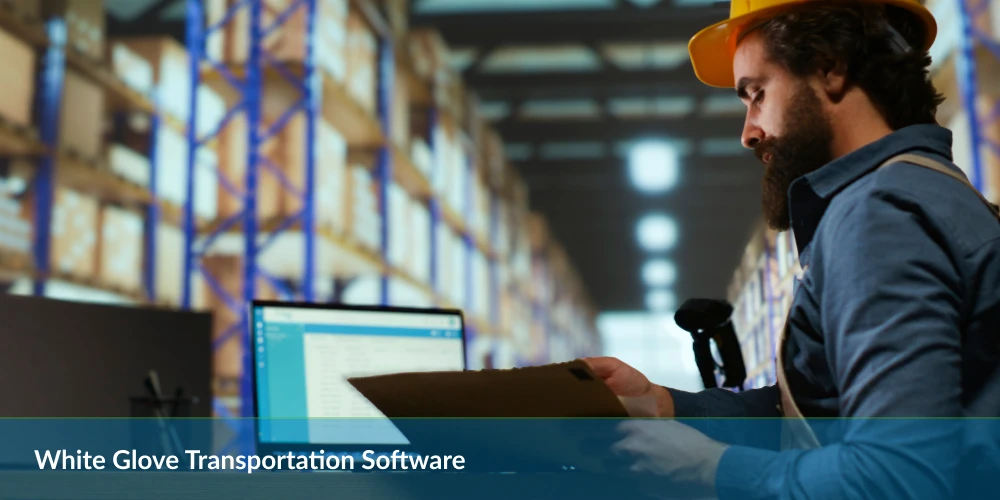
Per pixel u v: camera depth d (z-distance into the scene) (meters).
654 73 9.77
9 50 4.02
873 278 0.87
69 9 4.36
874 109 1.06
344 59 5.20
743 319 2.61
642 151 12.74
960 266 0.88
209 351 2.15
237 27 5.03
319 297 6.51
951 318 0.85
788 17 1.08
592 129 11.35
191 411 2.02
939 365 0.82
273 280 4.84
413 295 6.70
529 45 9.35
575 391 0.95
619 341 23.92
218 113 5.37
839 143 1.07
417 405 1.00
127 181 4.79
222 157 5.11
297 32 4.79
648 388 1.27
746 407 1.31
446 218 7.66
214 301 5.16
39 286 4.23
